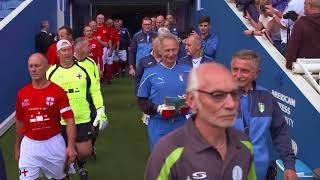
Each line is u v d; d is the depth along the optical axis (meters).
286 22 7.41
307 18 5.91
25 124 4.99
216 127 2.40
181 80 5.26
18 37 10.73
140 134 9.23
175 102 5.05
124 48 17.14
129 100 12.57
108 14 19.77
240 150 2.51
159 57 6.37
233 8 10.06
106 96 13.18
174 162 2.39
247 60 3.73
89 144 6.07
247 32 8.28
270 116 3.78
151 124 5.32
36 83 4.93
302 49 6.00
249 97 3.80
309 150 5.30
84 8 17.89
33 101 4.89
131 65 10.38
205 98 2.34
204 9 13.95
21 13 11.01
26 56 11.33
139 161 7.58
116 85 15.17
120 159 7.68
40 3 13.07
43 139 4.96
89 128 6.07
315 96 5.39
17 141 5.24
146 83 5.29
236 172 2.47
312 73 5.85
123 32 17.09
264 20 8.29
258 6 9.09
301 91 5.55
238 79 3.76
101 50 12.00
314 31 5.90
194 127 2.45
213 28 12.07
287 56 6.12
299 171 4.85
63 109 4.99
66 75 5.88
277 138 3.83
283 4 8.80
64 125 5.65
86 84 6.00
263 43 7.52
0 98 9.34
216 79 2.34
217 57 11.45
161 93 5.21
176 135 2.46
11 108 10.05
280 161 4.40
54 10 15.28
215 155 2.42
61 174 5.19
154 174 2.42
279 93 6.40
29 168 4.96
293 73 6.02
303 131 5.50
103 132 9.40
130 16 20.28
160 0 17.94
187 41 6.48
